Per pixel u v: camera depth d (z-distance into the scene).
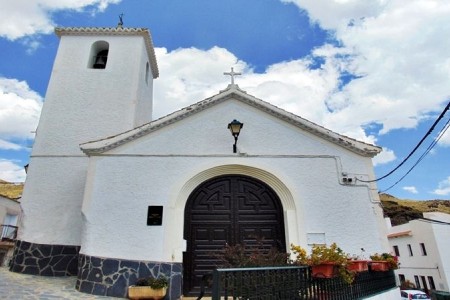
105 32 14.04
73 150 11.55
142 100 13.80
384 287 7.72
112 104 12.52
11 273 9.75
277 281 5.05
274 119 9.52
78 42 13.80
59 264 10.06
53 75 12.88
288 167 8.91
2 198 19.30
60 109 12.23
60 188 10.95
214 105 9.64
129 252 7.82
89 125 12.05
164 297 7.35
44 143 11.59
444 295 19.84
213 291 4.20
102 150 8.84
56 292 7.43
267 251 8.25
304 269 5.63
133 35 14.31
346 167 8.96
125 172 8.66
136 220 8.14
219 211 8.68
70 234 10.42
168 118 9.22
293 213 8.45
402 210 52.91
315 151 9.14
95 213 8.20
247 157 8.97
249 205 8.79
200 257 8.19
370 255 7.93
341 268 5.78
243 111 9.62
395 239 32.19
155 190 8.48
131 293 7.13
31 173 11.12
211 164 8.82
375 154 9.11
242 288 4.52
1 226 19.12
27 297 6.66
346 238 8.15
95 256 7.79
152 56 15.76
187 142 9.09
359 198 8.60
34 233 10.37
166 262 7.71
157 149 8.96
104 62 13.98
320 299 5.66
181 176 8.67
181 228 8.22
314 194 8.60
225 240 8.38
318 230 8.20
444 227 26.20
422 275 27.39
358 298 6.49
